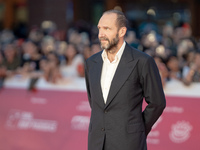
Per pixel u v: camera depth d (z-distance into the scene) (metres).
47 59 6.63
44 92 5.98
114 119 3.02
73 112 5.69
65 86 5.84
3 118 6.14
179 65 6.70
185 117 5.03
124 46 3.13
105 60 3.17
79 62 6.88
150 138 5.12
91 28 12.73
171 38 10.91
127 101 3.00
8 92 6.22
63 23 16.08
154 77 3.04
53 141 5.71
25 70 6.39
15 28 17.08
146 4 18.31
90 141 3.17
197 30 17.81
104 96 3.10
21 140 5.93
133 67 3.02
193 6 17.75
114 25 2.98
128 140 2.98
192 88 5.08
